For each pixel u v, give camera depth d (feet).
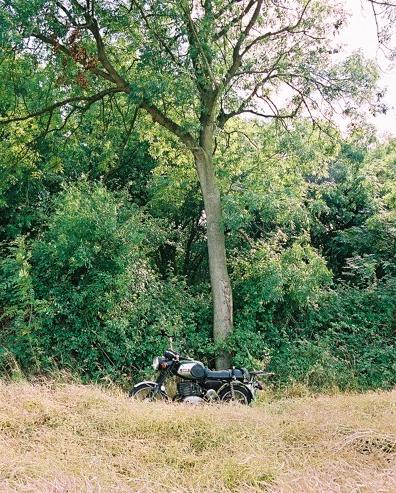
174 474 18.10
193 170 53.01
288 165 50.39
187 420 22.18
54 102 48.57
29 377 36.50
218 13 42.22
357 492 15.84
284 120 49.52
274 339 45.03
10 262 41.55
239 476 17.60
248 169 50.83
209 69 40.96
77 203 42.47
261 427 21.95
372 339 46.57
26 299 40.19
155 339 41.45
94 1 40.19
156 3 38.63
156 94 39.70
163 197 55.01
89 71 43.09
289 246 57.77
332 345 45.06
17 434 21.38
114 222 41.78
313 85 46.80
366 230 57.06
